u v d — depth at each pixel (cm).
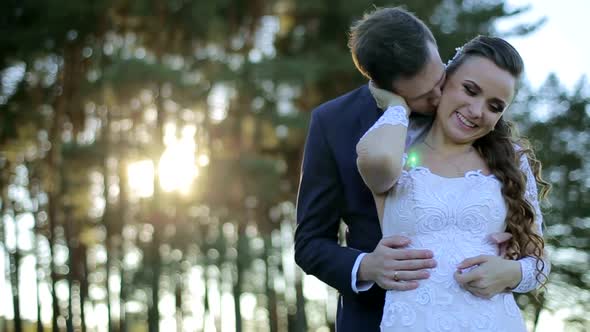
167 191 2622
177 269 2644
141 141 2603
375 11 298
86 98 2667
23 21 2792
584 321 2314
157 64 2486
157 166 2600
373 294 304
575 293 2348
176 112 2639
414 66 279
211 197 2609
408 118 297
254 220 2752
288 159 2870
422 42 282
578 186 2548
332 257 299
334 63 2650
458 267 274
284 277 3016
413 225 280
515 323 280
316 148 319
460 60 284
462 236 278
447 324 270
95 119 2870
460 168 286
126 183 2689
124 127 2694
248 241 2612
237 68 2602
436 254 276
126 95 2512
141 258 2652
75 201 2681
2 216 2964
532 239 284
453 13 2564
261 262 2789
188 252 2647
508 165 286
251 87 2564
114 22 2773
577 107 2625
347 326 310
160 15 2714
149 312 2659
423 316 273
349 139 314
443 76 284
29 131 2873
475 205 278
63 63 2827
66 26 2714
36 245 2981
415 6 2511
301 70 2544
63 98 2822
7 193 2975
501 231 285
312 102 2825
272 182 2620
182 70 2541
